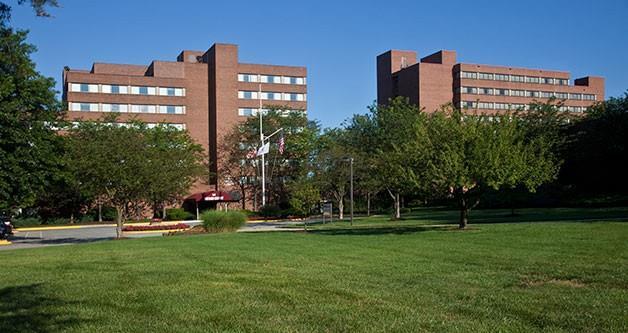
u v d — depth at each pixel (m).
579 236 18.39
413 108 48.91
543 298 8.88
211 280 11.57
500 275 11.27
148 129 62.62
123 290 10.59
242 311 8.55
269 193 73.12
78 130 49.56
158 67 78.00
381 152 39.41
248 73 81.88
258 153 57.41
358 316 8.02
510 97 111.12
